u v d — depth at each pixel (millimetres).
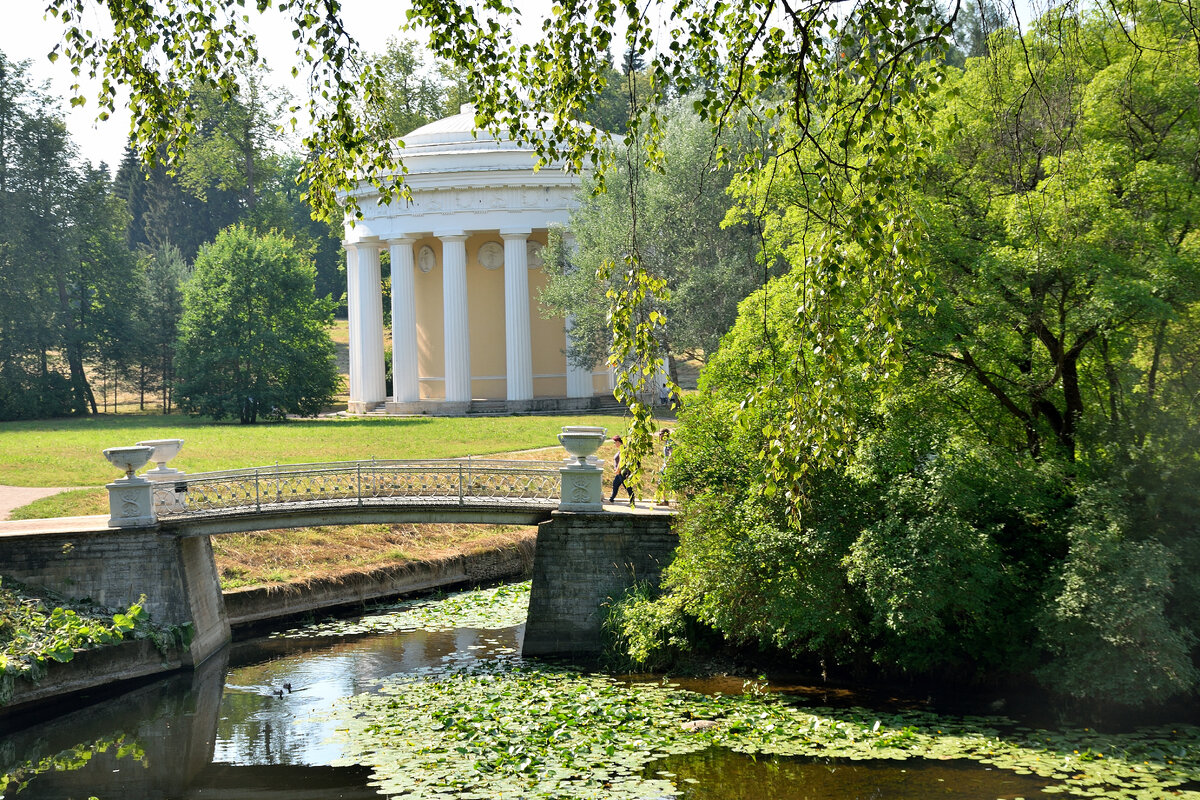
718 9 9867
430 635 27578
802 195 19844
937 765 16344
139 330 80562
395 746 18266
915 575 19375
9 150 76812
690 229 48875
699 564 22344
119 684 23672
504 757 17219
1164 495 19500
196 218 136125
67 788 17469
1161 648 17969
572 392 62281
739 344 23391
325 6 10641
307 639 27703
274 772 17531
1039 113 16094
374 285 66375
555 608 25484
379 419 60062
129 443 49250
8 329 75188
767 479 9578
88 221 79875
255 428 56812
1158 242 18578
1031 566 20938
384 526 36438
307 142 11688
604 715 19469
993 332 19797
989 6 9438
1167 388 20500
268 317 66125
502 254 65500
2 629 22719
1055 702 19984
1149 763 16172
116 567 25625
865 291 9172
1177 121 20094
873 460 20281
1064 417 21938
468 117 65250
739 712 19578
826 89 9461
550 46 10844
